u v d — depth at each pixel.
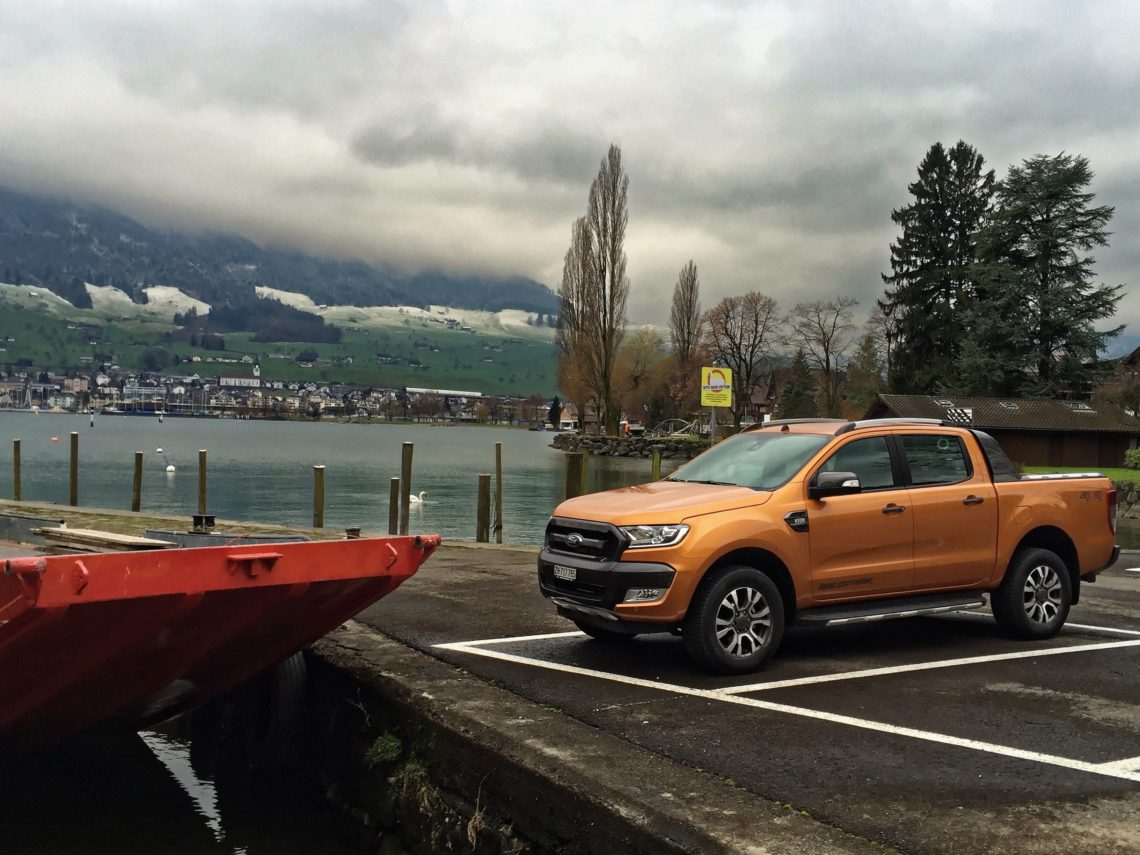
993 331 60.94
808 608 7.42
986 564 8.14
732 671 7.04
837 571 7.46
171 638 5.41
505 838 5.00
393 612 9.41
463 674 6.75
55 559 4.66
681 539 6.89
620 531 6.97
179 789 7.00
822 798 4.66
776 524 7.22
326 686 7.05
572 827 4.66
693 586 6.87
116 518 17.14
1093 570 8.88
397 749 6.06
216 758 7.62
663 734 5.62
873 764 5.16
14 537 7.30
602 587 6.98
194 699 6.50
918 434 8.17
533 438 150.75
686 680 6.91
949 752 5.38
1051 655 7.86
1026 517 8.35
